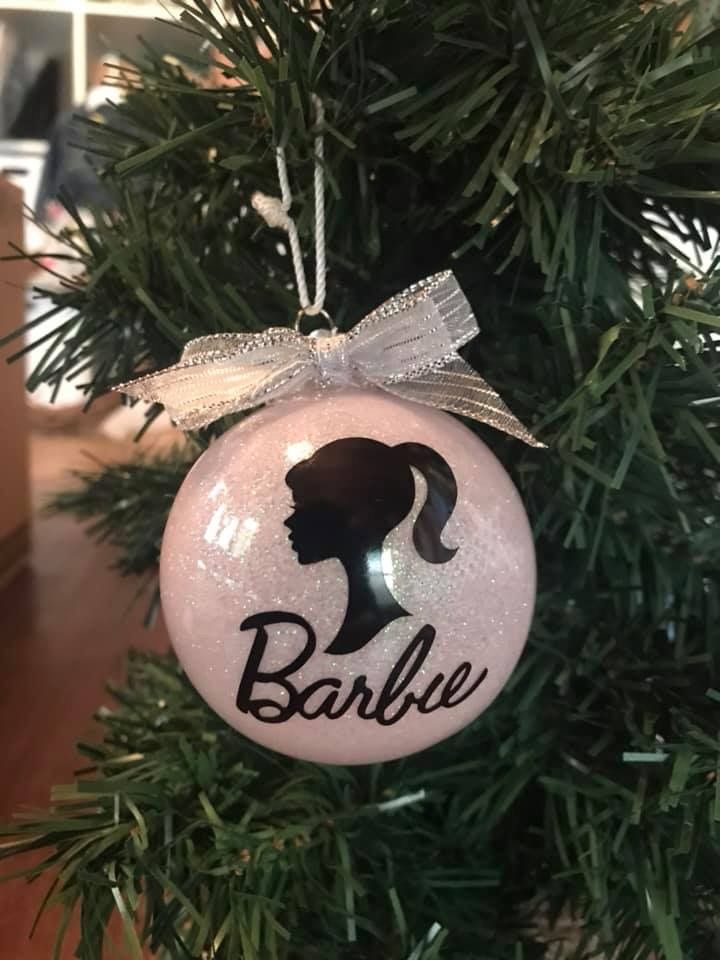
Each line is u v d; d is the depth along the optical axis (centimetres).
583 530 19
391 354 17
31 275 45
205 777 19
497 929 22
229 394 18
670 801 17
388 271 21
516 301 21
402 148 20
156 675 25
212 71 26
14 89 66
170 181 23
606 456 19
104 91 53
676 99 17
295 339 17
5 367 42
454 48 18
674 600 21
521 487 20
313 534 15
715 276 18
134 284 20
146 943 20
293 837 19
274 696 16
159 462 31
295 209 20
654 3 19
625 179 18
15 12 66
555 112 17
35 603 41
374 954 20
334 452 16
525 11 17
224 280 22
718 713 19
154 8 55
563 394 19
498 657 17
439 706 16
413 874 20
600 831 19
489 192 19
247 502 16
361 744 16
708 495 21
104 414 56
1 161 61
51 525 49
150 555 27
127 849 18
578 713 20
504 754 20
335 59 18
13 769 29
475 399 18
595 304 19
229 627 16
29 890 25
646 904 18
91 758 22
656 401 19
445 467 16
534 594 17
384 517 16
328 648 16
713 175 19
